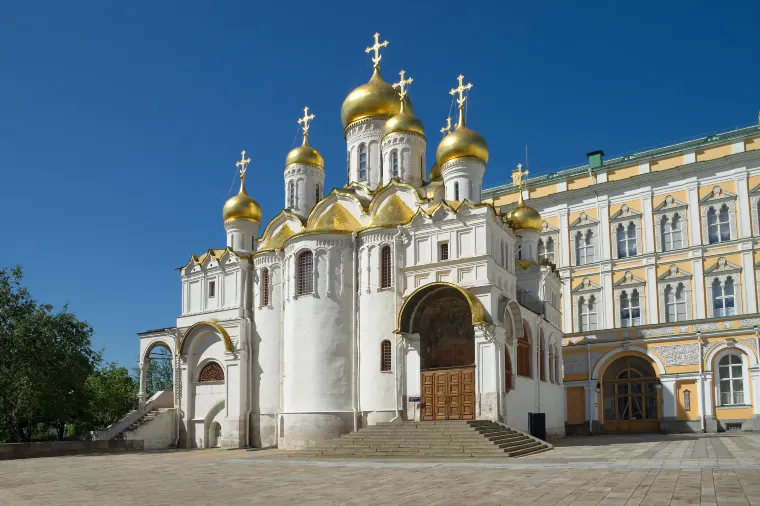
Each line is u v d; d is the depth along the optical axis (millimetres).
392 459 31188
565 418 54656
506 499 17469
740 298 54375
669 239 58750
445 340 40688
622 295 60188
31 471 30938
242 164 54500
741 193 55438
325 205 46531
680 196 58531
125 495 20859
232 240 52688
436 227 40406
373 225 42094
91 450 45594
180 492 21172
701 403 52000
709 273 55969
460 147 43969
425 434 33875
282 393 45125
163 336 52250
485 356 36938
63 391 48906
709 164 56906
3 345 46750
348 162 52219
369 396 40188
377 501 17922
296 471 26641
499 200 69062
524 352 43812
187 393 49688
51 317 48281
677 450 32031
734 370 51719
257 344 47062
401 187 43844
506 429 35719
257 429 45812
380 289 41094
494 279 39000
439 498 18078
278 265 46969
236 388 46250
